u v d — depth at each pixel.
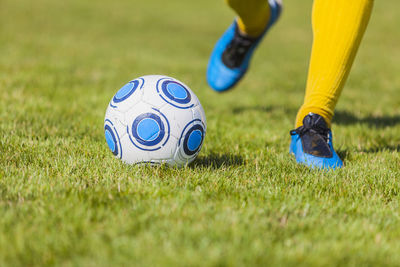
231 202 2.53
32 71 7.62
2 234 2.03
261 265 1.87
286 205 2.51
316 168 3.26
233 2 4.51
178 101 3.01
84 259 1.88
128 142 3.01
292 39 18.31
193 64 10.84
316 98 3.47
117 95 3.11
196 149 3.14
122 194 2.58
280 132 4.69
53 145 3.59
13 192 2.54
